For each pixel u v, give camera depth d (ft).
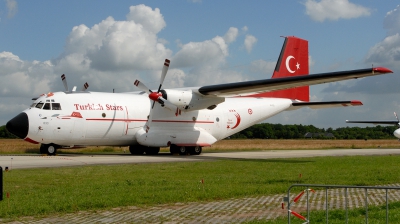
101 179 44.01
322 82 68.85
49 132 75.56
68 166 56.85
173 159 71.61
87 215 27.63
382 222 24.91
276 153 94.99
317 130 380.58
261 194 36.11
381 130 368.07
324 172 52.24
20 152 93.30
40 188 37.47
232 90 75.20
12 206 29.19
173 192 35.53
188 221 26.07
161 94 77.82
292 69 97.19
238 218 26.84
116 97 82.53
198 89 77.61
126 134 81.51
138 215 27.66
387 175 49.26
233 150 115.65
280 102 97.04
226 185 40.16
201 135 87.35
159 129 83.97
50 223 25.34
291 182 42.91
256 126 352.69
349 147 145.48
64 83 83.25
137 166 57.57
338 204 31.27
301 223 24.99
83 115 77.61
